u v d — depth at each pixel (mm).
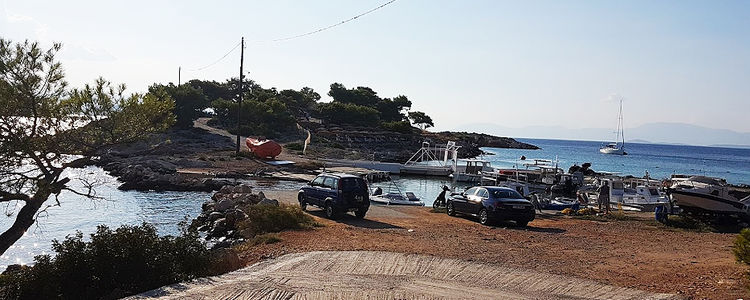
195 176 46500
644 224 24375
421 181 56938
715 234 21844
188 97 80375
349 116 116812
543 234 20203
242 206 27250
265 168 53375
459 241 17438
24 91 12812
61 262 11586
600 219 26172
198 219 26422
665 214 24531
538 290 10648
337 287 10352
